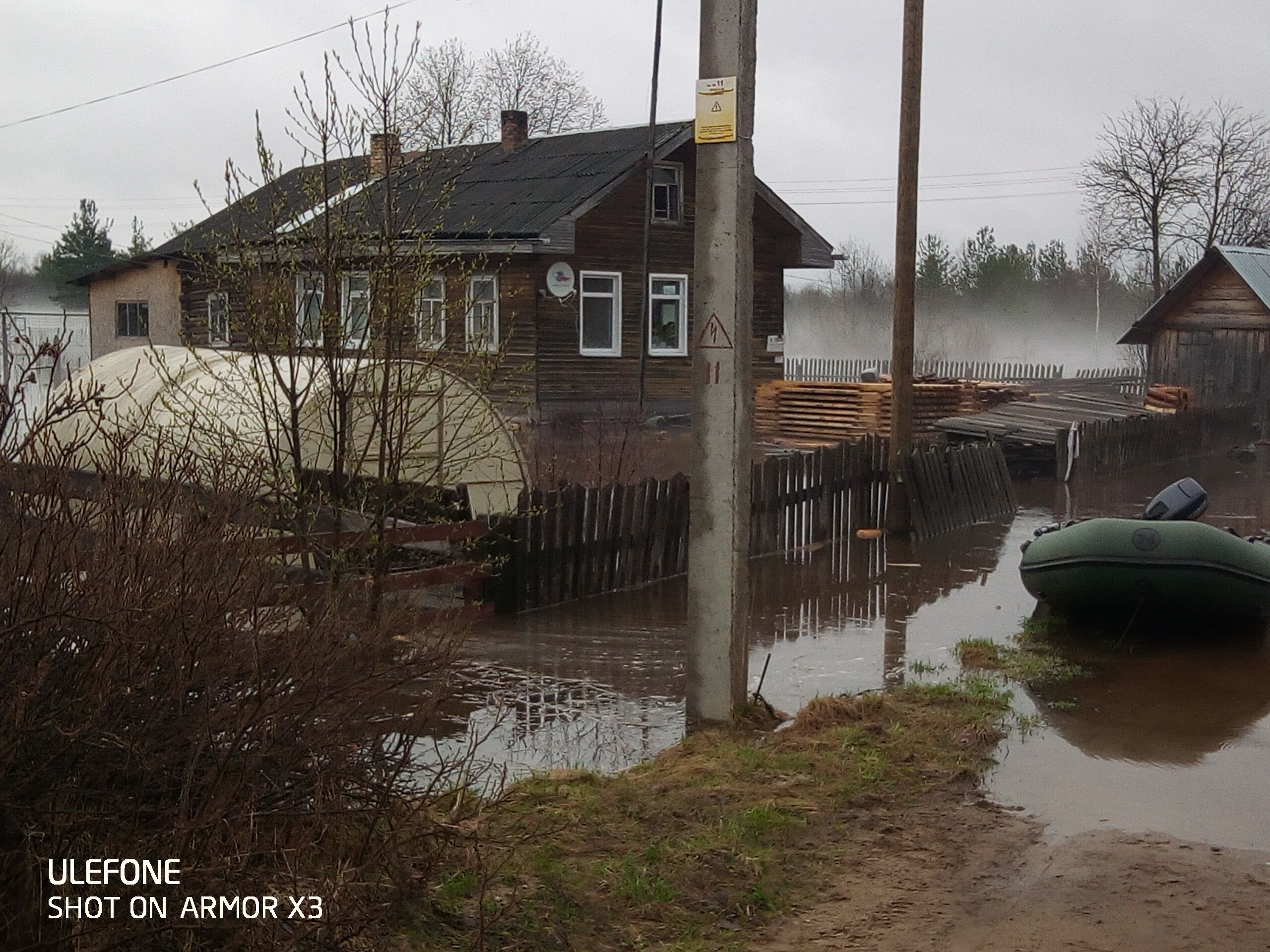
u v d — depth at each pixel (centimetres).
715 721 724
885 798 601
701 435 724
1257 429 2952
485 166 3128
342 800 405
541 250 2597
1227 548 952
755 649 941
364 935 383
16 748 315
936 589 1183
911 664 892
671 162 2952
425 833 426
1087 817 585
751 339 726
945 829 564
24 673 325
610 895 468
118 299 3722
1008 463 2195
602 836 525
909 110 1442
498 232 2611
